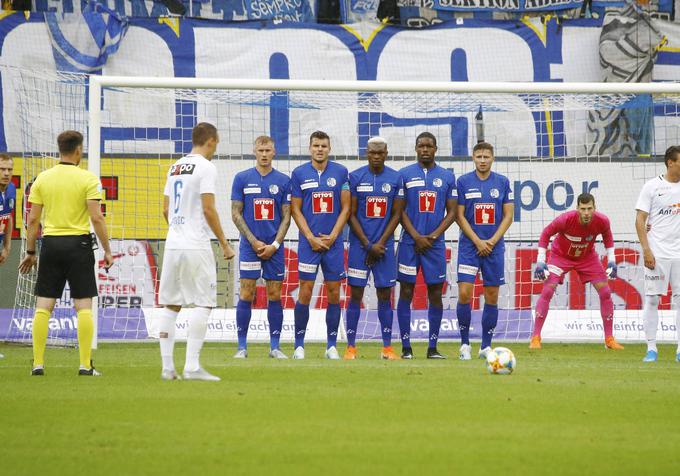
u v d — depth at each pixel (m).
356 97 58.69
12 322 50.91
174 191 27.53
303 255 38.31
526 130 60.91
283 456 16.59
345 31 62.09
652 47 62.25
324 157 38.38
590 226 46.03
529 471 15.49
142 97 59.06
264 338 50.94
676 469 15.70
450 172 39.28
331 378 28.61
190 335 27.80
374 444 17.69
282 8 62.09
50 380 27.80
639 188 57.06
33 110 56.72
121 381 27.48
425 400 23.39
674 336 52.56
